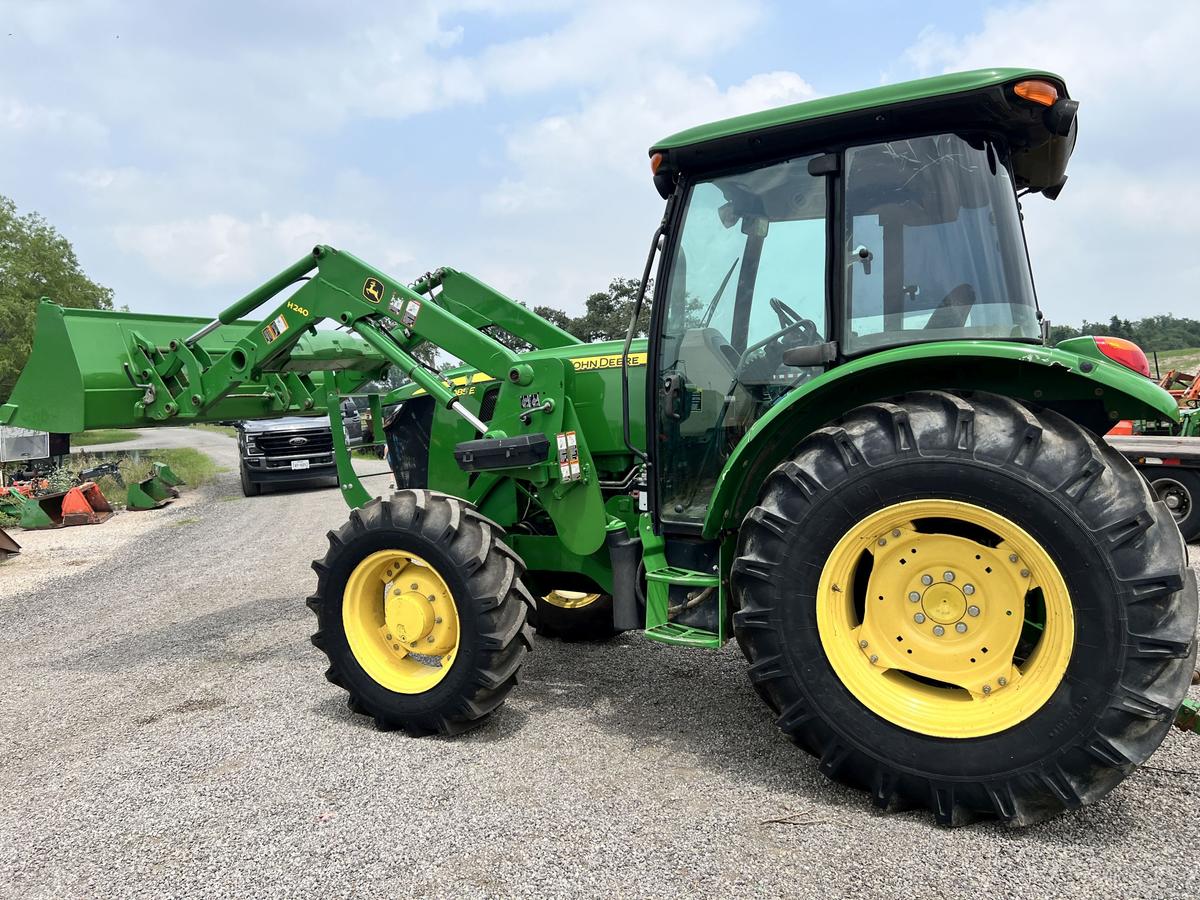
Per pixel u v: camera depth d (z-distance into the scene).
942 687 2.52
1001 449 2.32
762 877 2.17
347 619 3.46
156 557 8.28
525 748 3.10
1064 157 3.10
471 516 3.34
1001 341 2.59
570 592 4.80
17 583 7.30
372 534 3.37
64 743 3.38
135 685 4.14
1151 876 2.11
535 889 2.16
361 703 3.41
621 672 4.01
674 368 3.23
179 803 2.75
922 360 2.52
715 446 3.18
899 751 2.40
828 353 2.79
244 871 2.32
